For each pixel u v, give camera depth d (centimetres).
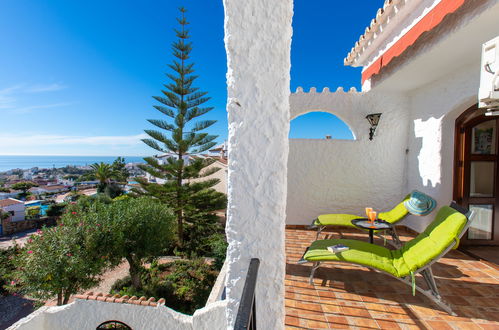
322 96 462
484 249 333
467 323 188
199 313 261
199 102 1000
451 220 209
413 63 306
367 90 459
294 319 196
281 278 94
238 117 93
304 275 267
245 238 95
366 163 454
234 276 97
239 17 91
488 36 240
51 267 479
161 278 682
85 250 537
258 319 96
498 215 344
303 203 464
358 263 220
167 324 329
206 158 1012
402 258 228
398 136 446
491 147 344
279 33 89
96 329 345
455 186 351
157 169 1005
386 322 190
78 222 577
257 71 91
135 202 739
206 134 970
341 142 457
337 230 441
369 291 235
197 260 791
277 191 92
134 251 639
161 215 708
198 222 1020
